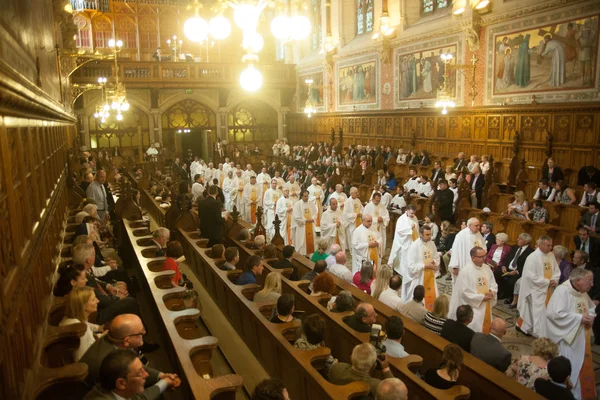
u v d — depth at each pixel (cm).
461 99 2000
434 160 2105
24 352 380
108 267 728
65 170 1394
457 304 782
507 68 1775
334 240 1288
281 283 721
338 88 2900
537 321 818
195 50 3466
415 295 688
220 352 642
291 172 1769
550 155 1634
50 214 694
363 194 1753
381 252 1162
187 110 3225
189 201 1169
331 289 703
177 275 720
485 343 560
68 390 369
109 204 1366
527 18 1672
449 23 1998
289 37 630
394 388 367
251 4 599
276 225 1059
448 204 1347
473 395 516
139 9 3312
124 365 308
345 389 426
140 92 3053
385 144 2503
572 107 1532
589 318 649
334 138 2844
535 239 1138
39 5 801
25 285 398
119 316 393
